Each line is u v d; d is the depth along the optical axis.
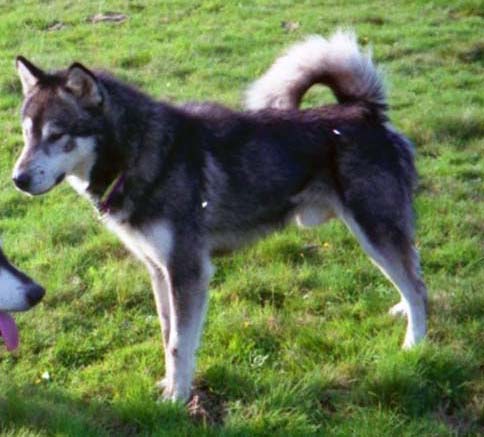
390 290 3.52
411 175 3.29
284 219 3.26
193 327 3.05
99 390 3.10
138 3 7.57
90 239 3.89
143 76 5.73
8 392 3.02
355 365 3.13
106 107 3.01
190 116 3.15
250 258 3.72
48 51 6.30
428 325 3.31
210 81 5.60
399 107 5.09
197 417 3.01
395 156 3.24
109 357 3.24
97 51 6.29
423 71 5.84
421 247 3.78
